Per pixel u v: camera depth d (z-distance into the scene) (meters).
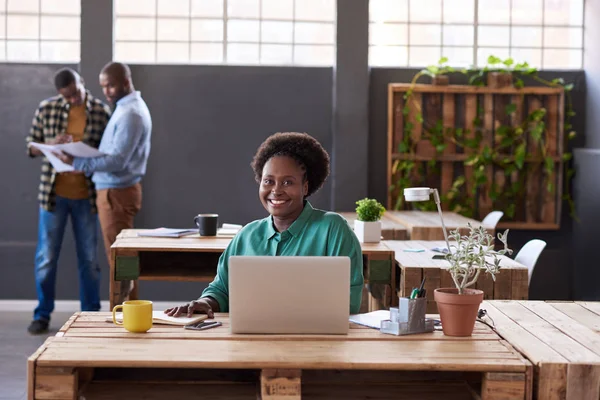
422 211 7.31
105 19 7.39
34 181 7.54
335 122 7.61
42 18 7.62
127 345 2.83
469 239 3.05
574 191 7.80
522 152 7.64
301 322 2.96
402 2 7.90
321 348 2.81
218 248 4.84
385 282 4.72
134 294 5.60
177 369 3.05
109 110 6.73
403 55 7.92
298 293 2.95
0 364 5.66
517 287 4.55
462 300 2.97
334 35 7.68
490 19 7.96
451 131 7.70
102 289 7.59
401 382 3.08
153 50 7.71
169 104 7.61
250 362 2.65
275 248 3.38
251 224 3.48
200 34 7.75
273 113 7.68
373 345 2.86
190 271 5.18
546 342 2.98
